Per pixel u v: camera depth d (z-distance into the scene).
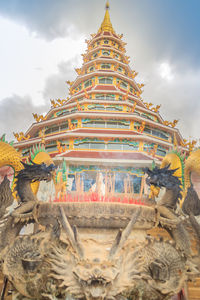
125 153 31.50
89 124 34.88
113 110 36.41
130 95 39.25
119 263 5.99
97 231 6.98
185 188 9.45
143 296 6.30
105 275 5.61
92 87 40.72
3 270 6.45
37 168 7.86
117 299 6.09
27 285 6.35
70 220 6.90
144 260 6.41
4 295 7.76
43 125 36.81
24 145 34.50
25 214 7.30
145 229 7.47
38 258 6.24
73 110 37.75
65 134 32.03
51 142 34.06
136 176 28.27
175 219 7.38
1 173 10.51
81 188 9.35
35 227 10.15
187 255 7.22
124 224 6.90
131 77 46.38
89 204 6.94
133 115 34.16
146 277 6.29
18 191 7.82
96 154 30.75
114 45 50.22
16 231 7.37
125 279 6.00
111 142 32.53
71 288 5.84
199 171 9.30
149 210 7.45
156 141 33.19
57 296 6.25
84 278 5.60
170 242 6.89
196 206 8.37
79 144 32.47
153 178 7.73
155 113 39.44
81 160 28.62
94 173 28.66
